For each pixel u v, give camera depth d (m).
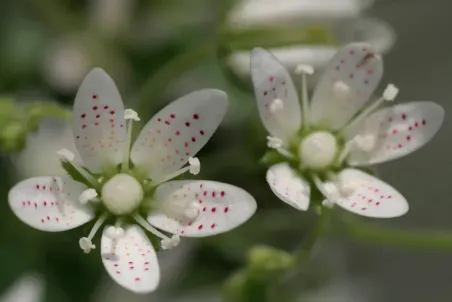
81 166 0.15
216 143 0.17
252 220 0.17
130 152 0.15
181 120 0.15
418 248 0.16
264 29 0.16
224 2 0.17
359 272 0.18
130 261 0.15
